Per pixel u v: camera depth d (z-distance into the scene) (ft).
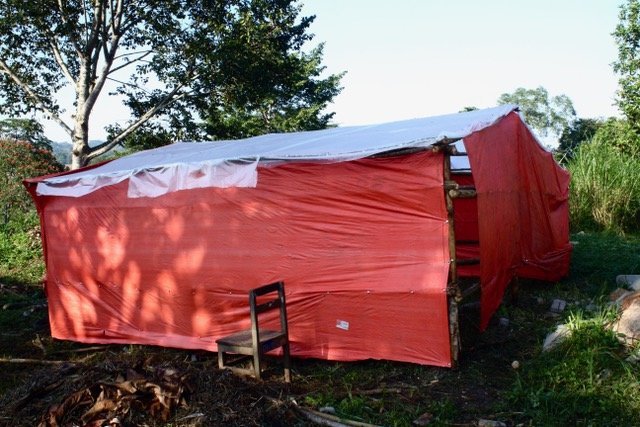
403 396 17.72
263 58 61.41
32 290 38.50
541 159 29.07
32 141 91.61
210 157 24.70
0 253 46.50
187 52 59.47
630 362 17.15
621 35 69.82
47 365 23.91
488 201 21.97
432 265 19.22
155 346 25.99
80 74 56.90
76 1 57.82
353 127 28.68
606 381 16.74
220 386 17.04
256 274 22.62
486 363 19.95
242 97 62.34
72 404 16.21
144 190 25.18
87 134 57.31
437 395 17.63
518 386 17.13
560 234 30.83
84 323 27.45
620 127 62.49
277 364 21.49
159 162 26.45
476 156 21.21
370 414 16.58
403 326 19.65
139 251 25.67
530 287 29.81
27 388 17.80
